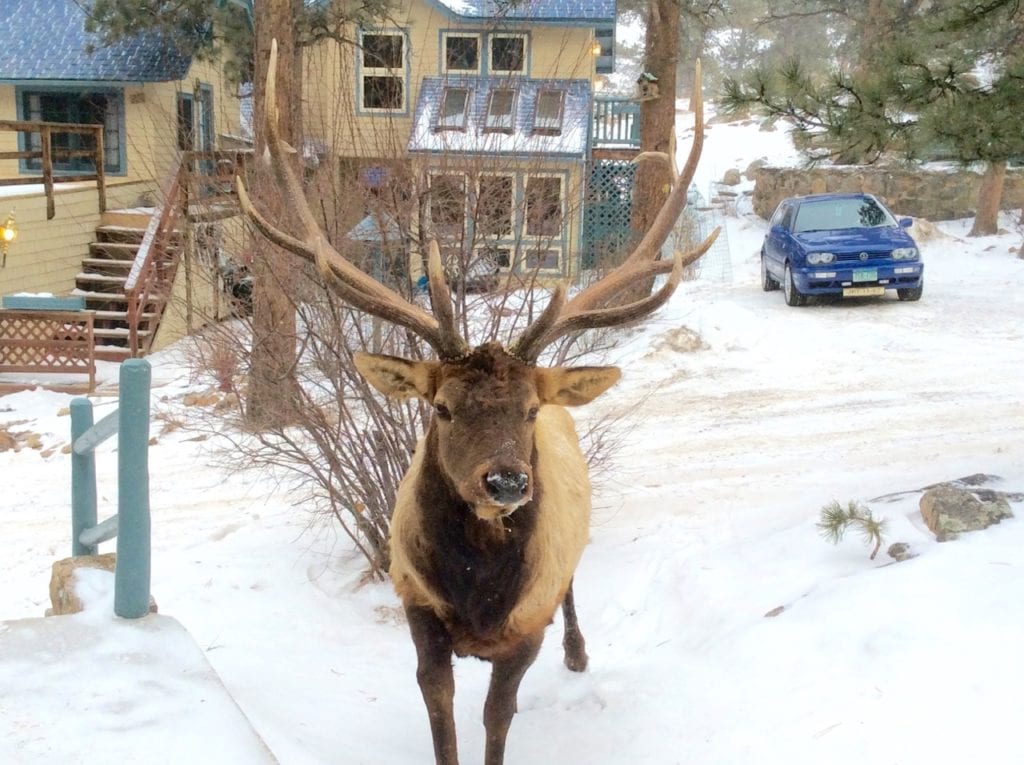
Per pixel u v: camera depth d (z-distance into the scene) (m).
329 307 6.39
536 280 7.02
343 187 6.65
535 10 17.42
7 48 19.69
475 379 3.66
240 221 7.07
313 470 6.92
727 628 5.38
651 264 4.65
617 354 12.98
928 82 6.94
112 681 3.95
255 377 6.69
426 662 4.11
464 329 6.40
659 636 5.74
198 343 8.71
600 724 4.73
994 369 12.14
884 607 4.85
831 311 15.66
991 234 22.05
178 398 11.91
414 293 6.53
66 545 8.25
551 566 4.02
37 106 19.94
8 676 3.96
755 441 9.80
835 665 4.56
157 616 4.46
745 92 7.55
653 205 14.64
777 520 7.27
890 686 4.26
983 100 6.81
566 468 4.54
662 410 10.97
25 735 3.59
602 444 7.88
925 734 3.91
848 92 7.32
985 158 6.87
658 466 9.18
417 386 3.87
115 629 4.32
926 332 14.11
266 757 3.55
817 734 4.09
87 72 19.09
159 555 7.67
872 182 24.05
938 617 4.62
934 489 6.03
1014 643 4.29
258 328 6.60
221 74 19.03
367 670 5.66
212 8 16.38
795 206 17.16
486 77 9.20
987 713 3.93
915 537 5.76
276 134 4.47
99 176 16.91
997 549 5.23
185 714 3.76
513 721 4.99
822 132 7.52
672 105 14.59
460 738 4.89
